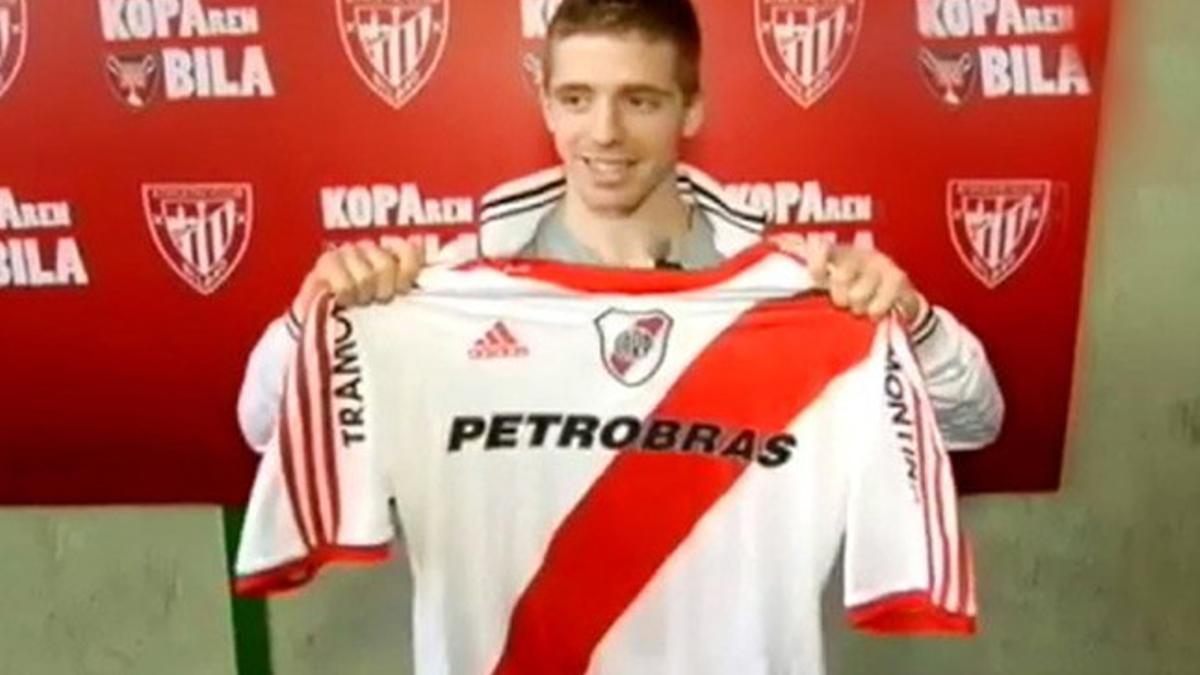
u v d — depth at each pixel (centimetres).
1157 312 159
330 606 169
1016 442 159
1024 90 149
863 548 123
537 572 129
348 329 124
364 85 150
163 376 159
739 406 125
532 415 126
